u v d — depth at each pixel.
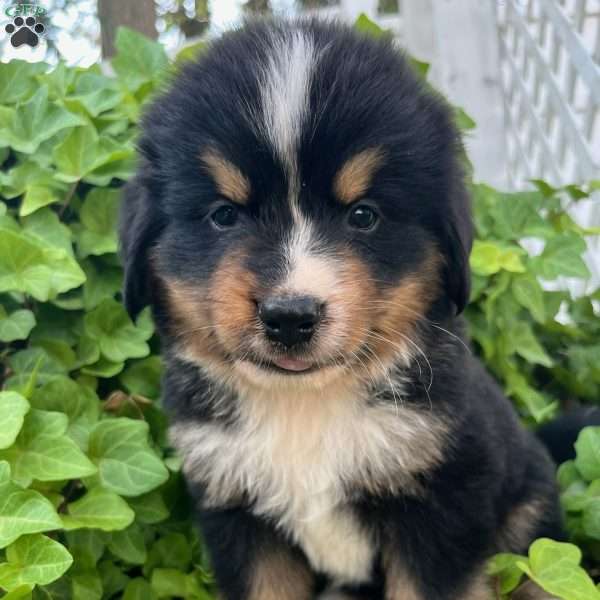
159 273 0.29
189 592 0.31
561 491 0.36
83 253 0.34
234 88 0.26
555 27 0.56
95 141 0.35
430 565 0.29
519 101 0.66
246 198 0.26
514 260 0.38
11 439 0.27
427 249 0.28
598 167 0.53
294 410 0.29
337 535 0.30
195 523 0.31
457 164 0.28
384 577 0.31
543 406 0.39
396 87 0.27
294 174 0.26
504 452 0.30
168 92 0.28
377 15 0.69
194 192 0.27
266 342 0.25
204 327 0.27
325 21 0.29
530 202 0.41
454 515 0.28
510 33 0.68
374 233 0.26
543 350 0.41
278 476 0.29
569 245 0.41
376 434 0.28
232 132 0.26
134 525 0.31
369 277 0.26
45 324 0.34
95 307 0.34
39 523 0.26
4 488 0.26
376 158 0.26
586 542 0.34
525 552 0.33
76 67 0.40
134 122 0.37
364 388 0.28
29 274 0.32
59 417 0.29
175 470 0.32
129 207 0.29
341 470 0.29
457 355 0.29
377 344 0.27
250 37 0.28
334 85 0.26
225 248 0.26
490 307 0.38
